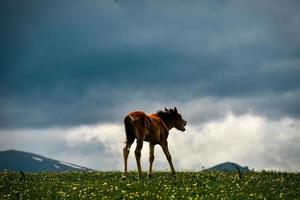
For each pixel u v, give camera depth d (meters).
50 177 31.05
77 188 26.09
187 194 25.03
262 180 30.39
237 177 31.08
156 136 31.39
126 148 30.41
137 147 30.44
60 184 27.58
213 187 27.23
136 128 30.38
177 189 26.09
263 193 26.53
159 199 23.73
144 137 30.62
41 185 27.11
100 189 25.75
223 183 28.89
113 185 26.92
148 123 30.94
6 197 23.95
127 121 30.61
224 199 24.28
